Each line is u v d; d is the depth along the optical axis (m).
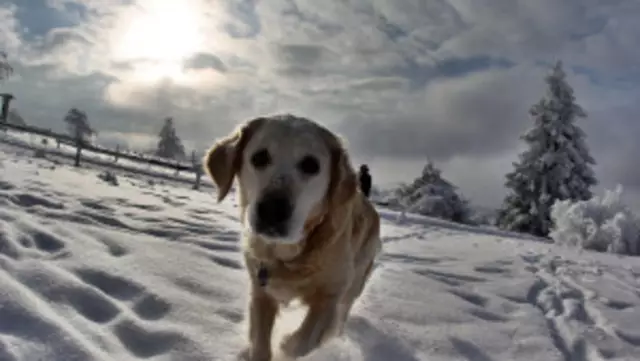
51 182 1.96
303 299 0.71
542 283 1.39
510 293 1.23
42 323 0.60
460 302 1.07
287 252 0.67
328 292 0.70
